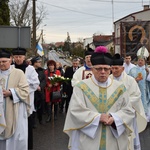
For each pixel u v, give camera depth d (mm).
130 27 23438
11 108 5793
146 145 7516
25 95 5852
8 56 5883
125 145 4215
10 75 5875
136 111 5344
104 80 4133
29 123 6980
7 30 10047
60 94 10023
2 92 5633
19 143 5871
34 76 7035
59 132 8727
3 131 5773
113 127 4090
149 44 23344
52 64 10242
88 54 6785
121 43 23469
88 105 4121
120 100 4176
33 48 22281
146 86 9734
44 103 10422
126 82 5527
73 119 4090
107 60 4066
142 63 9609
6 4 23172
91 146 4078
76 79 6848
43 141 7848
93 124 3990
